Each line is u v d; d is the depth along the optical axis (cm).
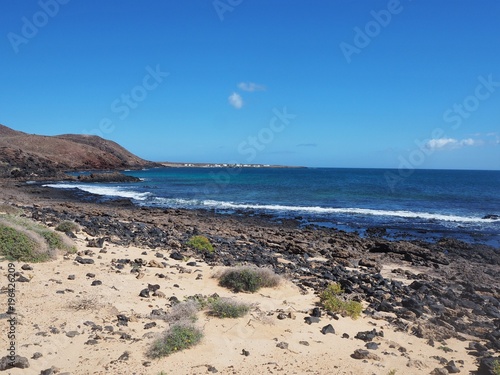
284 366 672
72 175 8869
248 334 785
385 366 703
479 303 1204
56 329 720
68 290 923
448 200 4588
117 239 1683
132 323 784
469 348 836
